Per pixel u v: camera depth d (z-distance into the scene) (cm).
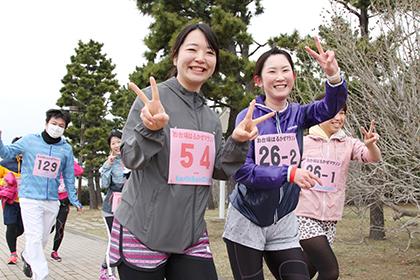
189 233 291
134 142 270
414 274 714
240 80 1281
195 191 296
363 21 1113
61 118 605
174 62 317
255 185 332
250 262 359
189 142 295
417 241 991
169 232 286
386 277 699
